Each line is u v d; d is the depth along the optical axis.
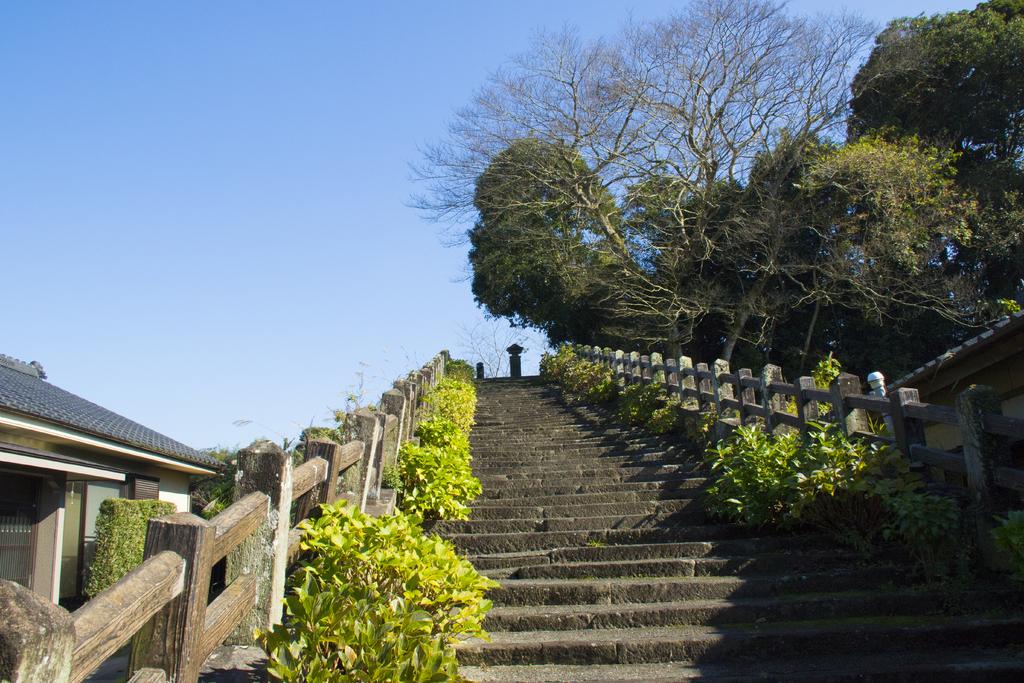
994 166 20.36
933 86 22.00
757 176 22.23
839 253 20.34
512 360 30.02
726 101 21.83
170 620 2.76
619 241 23.38
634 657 5.02
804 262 21.41
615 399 16.23
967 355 8.30
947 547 5.84
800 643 5.01
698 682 4.52
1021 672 4.43
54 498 10.85
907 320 21.09
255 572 4.03
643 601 5.93
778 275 22.03
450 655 3.95
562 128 22.91
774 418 8.94
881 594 5.52
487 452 12.11
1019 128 21.36
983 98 21.33
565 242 25.02
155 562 2.59
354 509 4.34
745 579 5.99
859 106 23.52
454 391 15.49
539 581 6.24
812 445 6.96
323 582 3.90
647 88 22.08
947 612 5.39
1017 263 19.39
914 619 5.24
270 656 3.62
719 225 22.80
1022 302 18.31
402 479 8.25
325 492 5.07
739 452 7.75
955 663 4.58
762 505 7.04
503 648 5.08
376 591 3.93
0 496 10.06
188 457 13.49
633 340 24.12
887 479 6.26
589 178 23.56
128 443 11.34
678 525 7.82
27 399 10.27
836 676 4.47
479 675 4.86
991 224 19.39
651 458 10.90
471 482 8.57
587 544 7.39
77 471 10.74
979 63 21.06
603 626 5.53
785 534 7.06
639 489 9.02
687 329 22.95
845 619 5.37
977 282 19.89
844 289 20.81
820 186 20.81
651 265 24.23
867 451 6.64
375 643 3.46
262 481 4.12
